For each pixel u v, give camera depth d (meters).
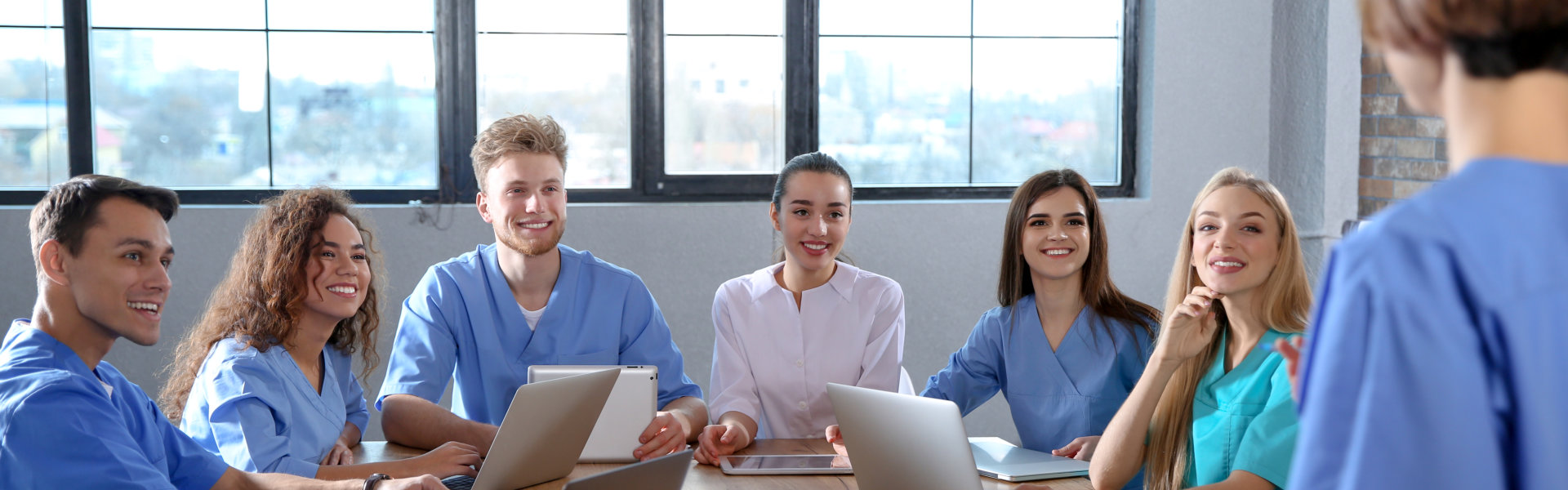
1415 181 3.13
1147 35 3.41
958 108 3.41
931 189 3.40
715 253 3.23
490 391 2.20
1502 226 0.54
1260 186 1.59
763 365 2.31
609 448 1.85
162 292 1.43
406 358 2.15
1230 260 1.57
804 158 2.30
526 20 3.20
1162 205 3.41
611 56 3.25
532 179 2.10
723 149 3.32
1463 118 0.58
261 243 1.80
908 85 3.38
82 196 1.37
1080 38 3.45
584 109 3.25
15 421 1.30
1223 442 1.59
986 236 3.35
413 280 3.10
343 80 3.15
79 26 3.02
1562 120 0.55
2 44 2.99
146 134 3.09
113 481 1.32
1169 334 1.57
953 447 1.39
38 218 1.38
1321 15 3.31
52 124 3.04
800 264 2.29
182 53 3.08
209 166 3.12
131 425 1.48
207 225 3.00
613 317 2.25
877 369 2.32
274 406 1.72
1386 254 0.56
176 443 1.56
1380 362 0.55
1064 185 2.03
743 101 3.31
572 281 2.23
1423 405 0.53
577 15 3.22
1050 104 3.45
